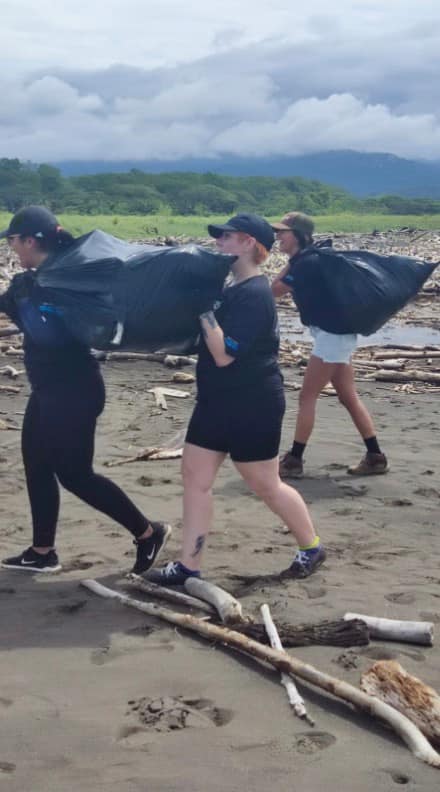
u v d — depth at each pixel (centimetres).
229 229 444
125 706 336
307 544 489
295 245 685
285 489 480
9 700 341
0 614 434
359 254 684
